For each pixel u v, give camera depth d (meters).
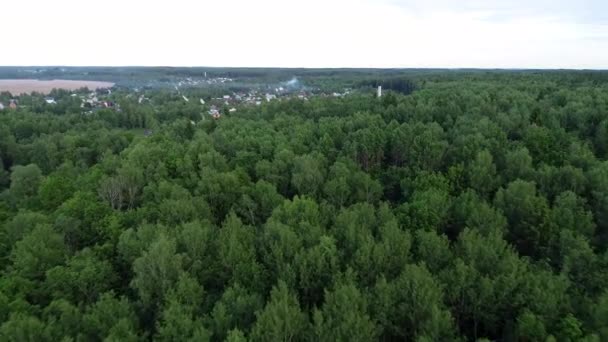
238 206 61.28
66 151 100.88
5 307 36.38
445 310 35.88
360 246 43.47
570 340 32.19
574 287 40.59
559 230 49.12
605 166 60.78
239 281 41.44
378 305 36.28
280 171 72.19
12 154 104.25
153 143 88.69
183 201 54.94
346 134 90.62
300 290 41.94
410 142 78.50
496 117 90.44
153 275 39.69
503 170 66.94
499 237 43.31
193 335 32.72
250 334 33.03
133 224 55.06
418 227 50.91
